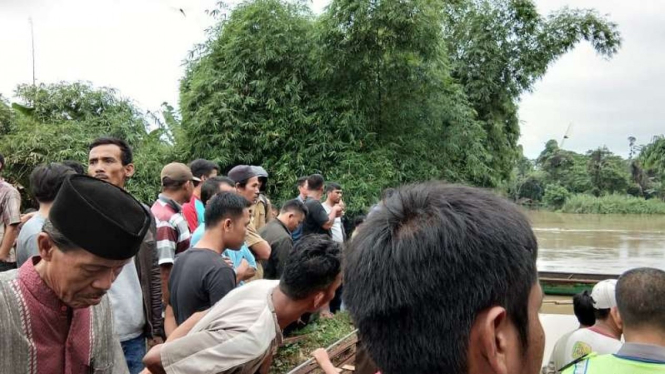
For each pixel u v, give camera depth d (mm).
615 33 11578
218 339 1696
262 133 9008
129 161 3113
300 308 1854
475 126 10023
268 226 4641
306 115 9227
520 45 11664
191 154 9328
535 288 785
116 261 1450
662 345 1615
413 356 754
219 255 2740
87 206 1404
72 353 1594
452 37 11805
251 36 9148
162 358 1682
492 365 732
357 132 9227
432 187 854
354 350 3523
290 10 9602
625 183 45344
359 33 8906
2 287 1476
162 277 3490
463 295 729
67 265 1436
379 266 780
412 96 9594
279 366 3814
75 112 9844
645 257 13672
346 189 8414
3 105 9359
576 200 42000
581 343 2570
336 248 1861
